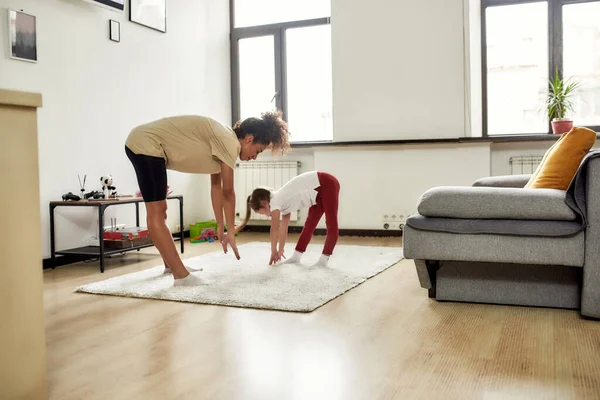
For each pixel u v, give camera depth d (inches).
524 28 202.1
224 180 110.3
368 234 204.4
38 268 53.1
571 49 198.1
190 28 211.8
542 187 96.0
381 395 56.5
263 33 233.8
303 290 107.8
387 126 201.2
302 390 58.2
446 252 93.2
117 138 173.0
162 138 111.1
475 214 90.9
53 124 148.4
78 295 110.1
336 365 66.0
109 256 165.3
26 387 51.8
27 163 52.0
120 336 80.4
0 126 49.3
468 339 75.9
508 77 204.2
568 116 198.7
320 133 227.9
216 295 104.3
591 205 83.4
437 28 193.6
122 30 175.0
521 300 95.0
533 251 87.4
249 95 239.1
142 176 111.3
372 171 202.7
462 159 191.9
